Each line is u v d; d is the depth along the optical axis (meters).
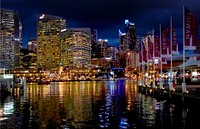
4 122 36.03
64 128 31.94
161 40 56.56
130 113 43.22
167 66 89.88
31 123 35.16
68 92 109.50
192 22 43.56
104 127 32.34
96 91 114.69
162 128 31.02
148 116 39.50
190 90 50.91
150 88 74.44
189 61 71.62
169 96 53.47
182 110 43.91
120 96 81.00
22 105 57.56
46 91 118.88
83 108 51.22
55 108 51.50
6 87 84.81
